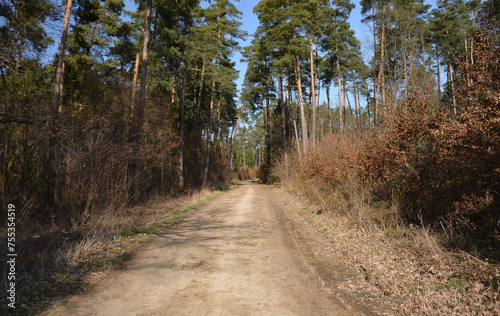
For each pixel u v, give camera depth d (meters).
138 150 13.91
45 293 4.63
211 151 35.38
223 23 24.86
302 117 23.53
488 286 4.12
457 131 5.76
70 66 15.13
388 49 21.55
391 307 4.16
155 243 7.92
